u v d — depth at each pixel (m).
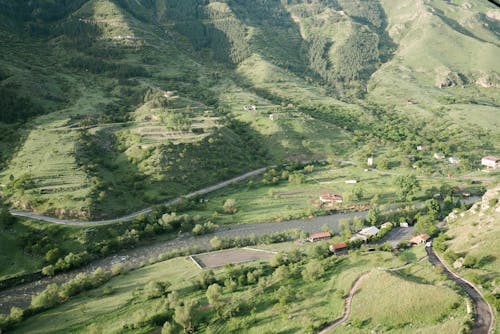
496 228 123.38
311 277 116.69
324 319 97.19
